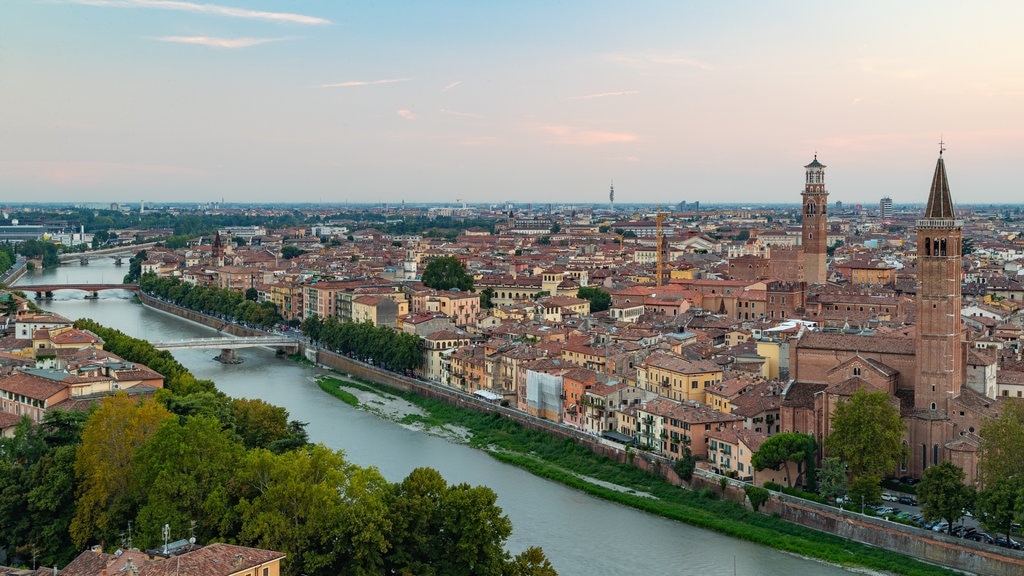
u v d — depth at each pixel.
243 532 177.88
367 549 175.12
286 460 188.38
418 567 179.00
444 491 188.88
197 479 197.62
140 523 189.75
